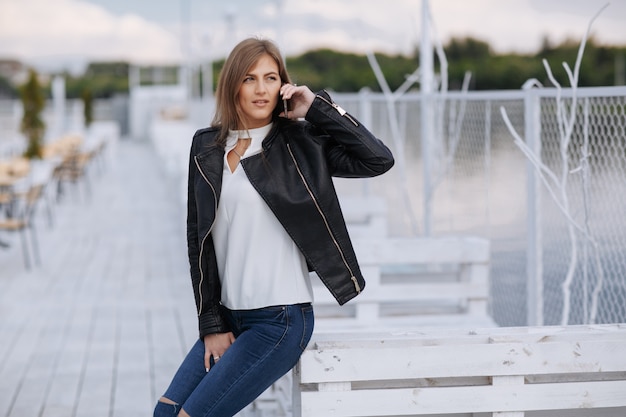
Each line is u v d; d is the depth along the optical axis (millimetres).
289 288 2891
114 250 11078
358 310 4887
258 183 2852
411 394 2906
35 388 5410
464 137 6254
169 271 9602
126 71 56031
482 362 2916
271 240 2898
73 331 6934
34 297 8289
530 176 4625
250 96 2863
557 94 3943
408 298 4898
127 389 5367
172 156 17656
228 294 2941
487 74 32375
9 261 10336
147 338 6668
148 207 15695
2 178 11828
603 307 4176
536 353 2934
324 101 2863
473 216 6008
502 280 5434
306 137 2902
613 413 3121
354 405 2891
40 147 22203
